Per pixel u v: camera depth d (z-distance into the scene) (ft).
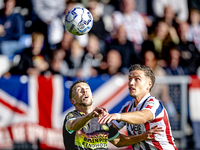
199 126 90.38
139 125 46.42
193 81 90.63
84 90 45.39
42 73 102.06
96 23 116.47
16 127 85.66
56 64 103.40
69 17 62.64
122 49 108.68
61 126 86.74
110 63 104.22
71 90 46.39
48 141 86.22
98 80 88.38
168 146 46.16
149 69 47.24
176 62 111.75
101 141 44.68
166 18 124.26
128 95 88.99
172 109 89.92
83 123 38.32
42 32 115.24
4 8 118.11
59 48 106.32
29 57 102.73
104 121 36.01
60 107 87.10
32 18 118.01
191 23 130.11
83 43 113.70
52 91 87.04
